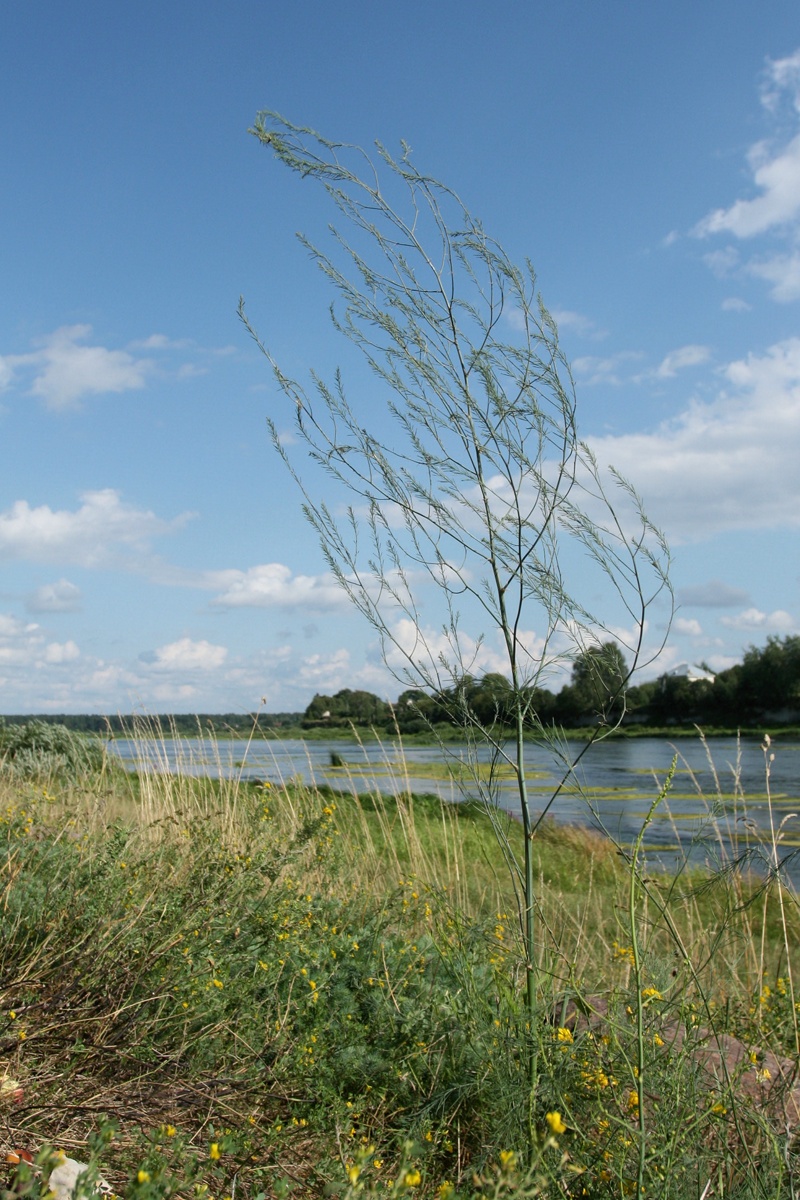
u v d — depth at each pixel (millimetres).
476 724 3021
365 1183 2150
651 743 42031
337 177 3203
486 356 3098
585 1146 2363
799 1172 2309
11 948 2932
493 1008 3021
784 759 32375
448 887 4480
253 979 3186
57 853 3875
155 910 3225
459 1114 2840
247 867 3641
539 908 3131
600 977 3467
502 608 2998
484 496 3062
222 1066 2828
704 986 3328
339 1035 3066
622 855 2748
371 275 3178
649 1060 2473
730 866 2945
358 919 3936
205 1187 1998
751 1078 2834
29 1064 2518
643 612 2904
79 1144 2244
